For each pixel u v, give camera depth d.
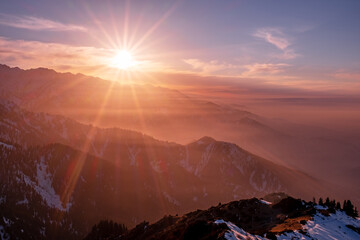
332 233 80.81
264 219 100.94
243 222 101.38
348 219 98.50
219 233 62.03
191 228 69.25
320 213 98.81
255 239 63.66
